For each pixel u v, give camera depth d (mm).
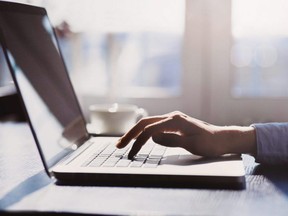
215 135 775
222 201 582
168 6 1401
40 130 725
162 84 1754
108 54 1479
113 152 816
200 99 1435
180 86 1454
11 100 1384
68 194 611
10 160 834
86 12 1412
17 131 1146
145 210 542
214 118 1432
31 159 842
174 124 772
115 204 566
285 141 790
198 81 1430
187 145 764
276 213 538
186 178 652
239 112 1418
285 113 1400
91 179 665
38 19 931
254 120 1409
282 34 1394
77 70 1458
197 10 1403
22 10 854
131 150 762
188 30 1417
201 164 713
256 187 648
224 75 1411
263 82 1528
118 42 1474
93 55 1481
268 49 1481
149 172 664
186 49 1426
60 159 754
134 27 1409
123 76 1491
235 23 1397
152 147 854
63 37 1428
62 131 822
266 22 1388
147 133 765
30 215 545
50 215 542
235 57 1428
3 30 728
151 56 1700
